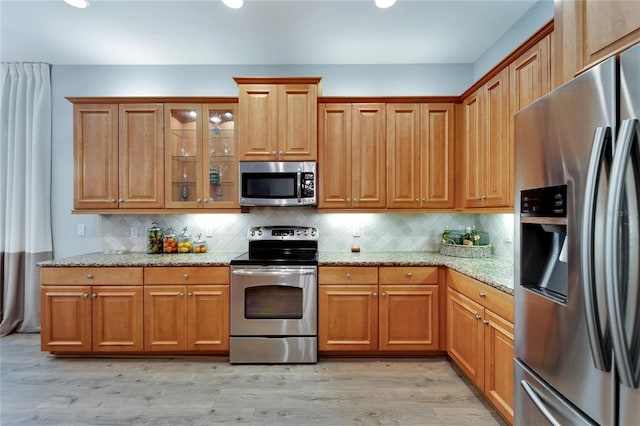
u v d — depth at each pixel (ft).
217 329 8.56
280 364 8.48
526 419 4.27
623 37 3.14
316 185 9.39
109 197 9.51
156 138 9.52
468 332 7.20
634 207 2.63
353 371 8.10
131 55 10.03
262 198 9.29
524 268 4.33
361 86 10.57
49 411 6.55
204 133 9.57
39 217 10.34
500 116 7.32
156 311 8.54
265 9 7.80
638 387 2.65
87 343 8.50
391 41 9.25
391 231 10.65
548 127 3.71
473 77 10.54
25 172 10.42
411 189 9.52
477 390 7.28
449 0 7.50
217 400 6.91
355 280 8.60
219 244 10.62
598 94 3.00
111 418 6.34
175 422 6.23
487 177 7.91
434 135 9.49
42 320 8.48
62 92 10.64
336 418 6.33
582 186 3.18
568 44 3.92
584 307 3.16
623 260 2.68
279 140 9.29
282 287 8.54
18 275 10.30
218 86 10.62
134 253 10.27
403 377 7.82
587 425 3.18
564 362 3.48
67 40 9.18
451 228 10.63
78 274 8.52
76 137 9.48
